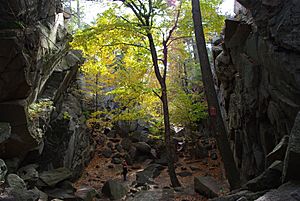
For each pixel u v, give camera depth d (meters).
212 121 9.32
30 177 9.89
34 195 7.49
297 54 6.93
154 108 19.36
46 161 12.64
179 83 21.28
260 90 9.36
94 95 20.72
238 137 12.32
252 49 9.66
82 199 11.26
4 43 8.88
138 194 12.69
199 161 18.06
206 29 13.72
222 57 12.97
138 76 16.09
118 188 13.12
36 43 10.27
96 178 15.91
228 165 8.97
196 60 23.16
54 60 12.84
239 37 10.52
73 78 17.38
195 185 12.13
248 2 8.41
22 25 9.57
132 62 15.69
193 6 10.16
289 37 6.96
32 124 10.31
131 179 16.03
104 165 18.22
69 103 16.48
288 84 7.21
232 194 6.77
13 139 9.60
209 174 15.45
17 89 9.52
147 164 19.08
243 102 10.85
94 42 12.97
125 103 17.14
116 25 12.34
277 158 6.71
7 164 9.57
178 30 15.17
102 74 17.59
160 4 13.62
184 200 11.02
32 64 10.05
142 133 21.92
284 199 4.80
